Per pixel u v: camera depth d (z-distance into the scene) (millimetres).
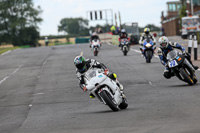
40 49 192000
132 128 30172
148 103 42094
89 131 30625
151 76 65375
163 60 53250
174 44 51656
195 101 40219
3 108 49031
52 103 49156
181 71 50094
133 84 58562
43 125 35531
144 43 86688
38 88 64125
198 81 54875
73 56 123375
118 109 38875
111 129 30547
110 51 134500
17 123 38156
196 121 30484
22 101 52969
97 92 39125
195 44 82500
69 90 58844
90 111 41094
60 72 83688
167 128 29000
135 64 85688
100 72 39156
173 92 47688
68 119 37219
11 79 79750
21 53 166875
